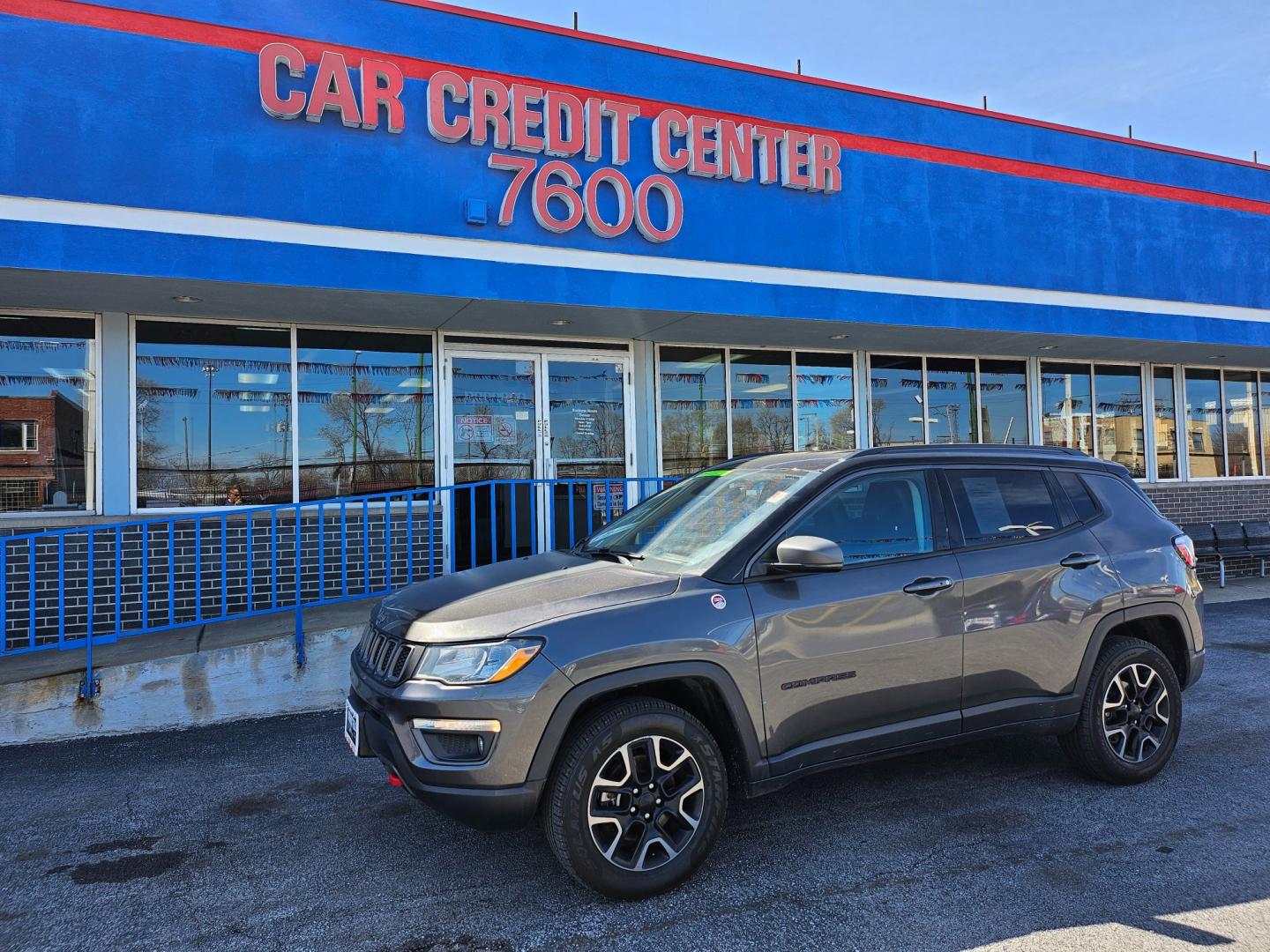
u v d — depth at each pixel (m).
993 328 9.86
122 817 4.23
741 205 8.55
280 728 5.68
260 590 7.61
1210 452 13.34
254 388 7.86
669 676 3.33
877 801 4.25
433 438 8.52
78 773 4.85
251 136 6.70
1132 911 3.18
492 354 8.88
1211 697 6.14
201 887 3.50
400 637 3.47
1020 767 4.73
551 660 3.20
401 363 8.48
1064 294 10.30
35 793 4.55
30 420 7.16
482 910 3.27
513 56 7.67
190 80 6.54
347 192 6.97
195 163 6.52
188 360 7.64
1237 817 4.01
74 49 6.25
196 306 7.27
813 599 3.66
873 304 9.17
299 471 7.97
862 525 3.95
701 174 8.34
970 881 3.41
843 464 4.04
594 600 3.42
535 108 7.72
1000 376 11.76
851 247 9.09
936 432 11.30
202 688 5.82
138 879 3.58
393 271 7.07
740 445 10.09
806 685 3.59
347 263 6.92
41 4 6.18
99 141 6.27
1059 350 11.41
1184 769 4.67
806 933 3.06
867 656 3.72
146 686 5.71
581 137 7.84
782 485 4.05
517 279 7.52
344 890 3.45
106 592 7.04
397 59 7.22
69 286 6.57
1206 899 3.25
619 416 9.41
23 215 6.05
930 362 11.31
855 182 9.15
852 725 3.71
